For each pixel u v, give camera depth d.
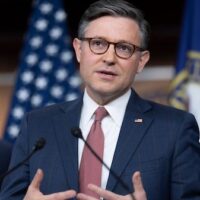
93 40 6.02
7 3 13.73
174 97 10.80
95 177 5.79
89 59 6.03
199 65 10.73
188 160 5.86
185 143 5.94
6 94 13.88
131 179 5.71
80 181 5.81
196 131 6.20
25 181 6.02
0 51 14.16
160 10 13.55
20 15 13.97
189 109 10.70
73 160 5.90
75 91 11.46
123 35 5.98
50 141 6.14
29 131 6.30
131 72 6.08
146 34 6.22
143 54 6.38
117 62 5.99
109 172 5.75
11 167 6.14
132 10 6.11
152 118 6.20
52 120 6.34
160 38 13.58
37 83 11.43
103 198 5.59
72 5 13.45
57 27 11.62
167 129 6.06
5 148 7.29
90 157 5.92
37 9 11.73
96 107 6.26
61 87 11.45
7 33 14.22
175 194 5.75
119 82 6.02
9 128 11.31
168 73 13.21
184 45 10.88
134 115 6.21
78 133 5.45
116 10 6.06
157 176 5.74
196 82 10.73
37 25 11.64
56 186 5.82
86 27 6.13
